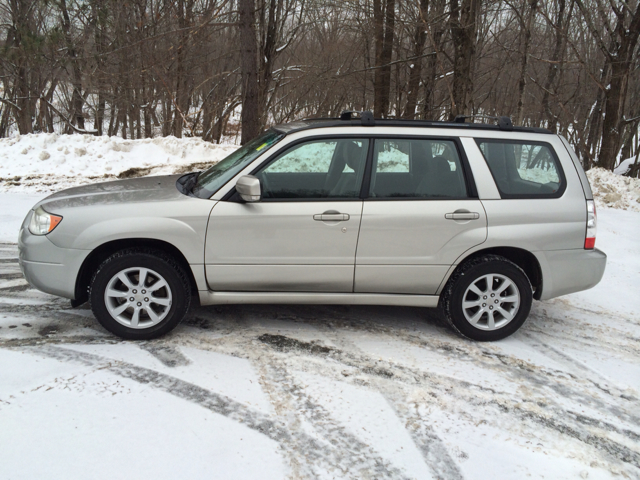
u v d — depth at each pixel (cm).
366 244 370
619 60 1476
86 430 256
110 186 411
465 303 387
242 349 360
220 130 2103
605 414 306
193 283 380
